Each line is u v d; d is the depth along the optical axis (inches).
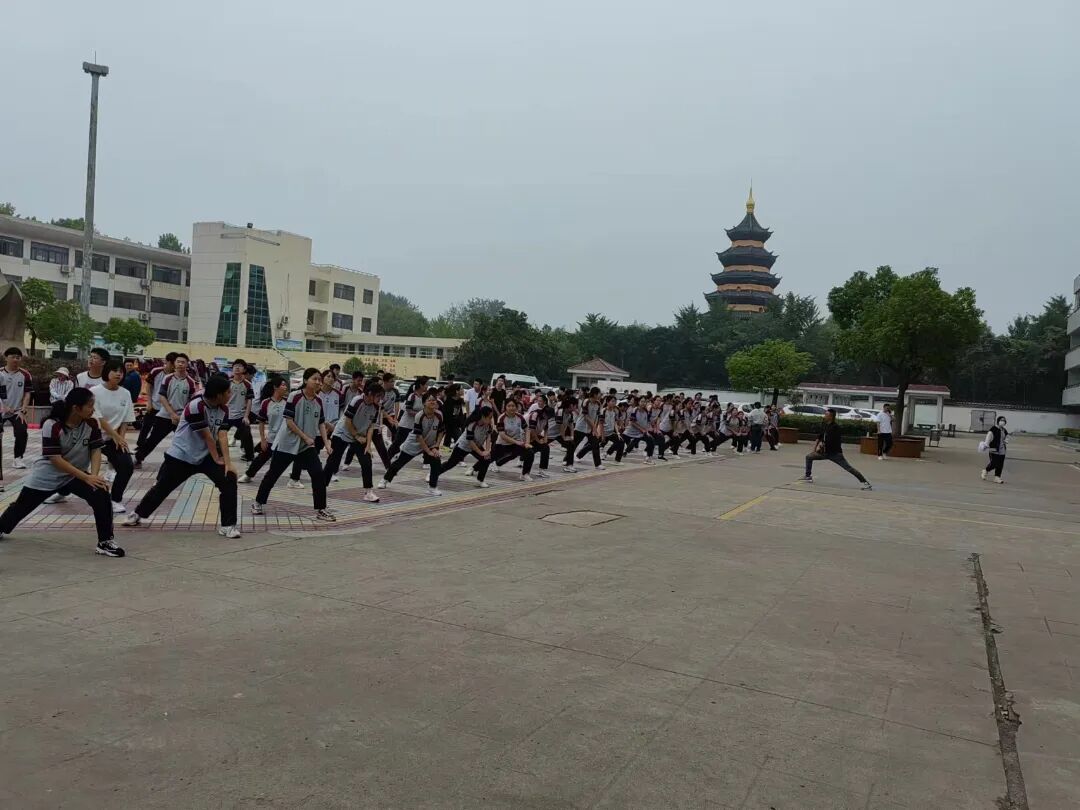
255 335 2299.5
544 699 158.6
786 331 2593.5
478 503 408.8
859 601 245.0
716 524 378.0
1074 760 141.8
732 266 3489.2
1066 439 1743.4
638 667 179.2
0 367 430.0
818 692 169.0
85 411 246.1
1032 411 2185.0
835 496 511.8
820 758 138.1
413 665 173.8
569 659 182.2
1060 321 2733.8
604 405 667.4
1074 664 193.6
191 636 184.5
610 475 571.8
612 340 2716.5
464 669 172.9
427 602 222.5
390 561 269.3
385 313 3641.7
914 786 129.3
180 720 141.1
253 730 138.8
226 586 226.8
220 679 160.2
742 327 2647.6
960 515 446.6
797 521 398.3
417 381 494.6
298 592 225.3
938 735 149.9
